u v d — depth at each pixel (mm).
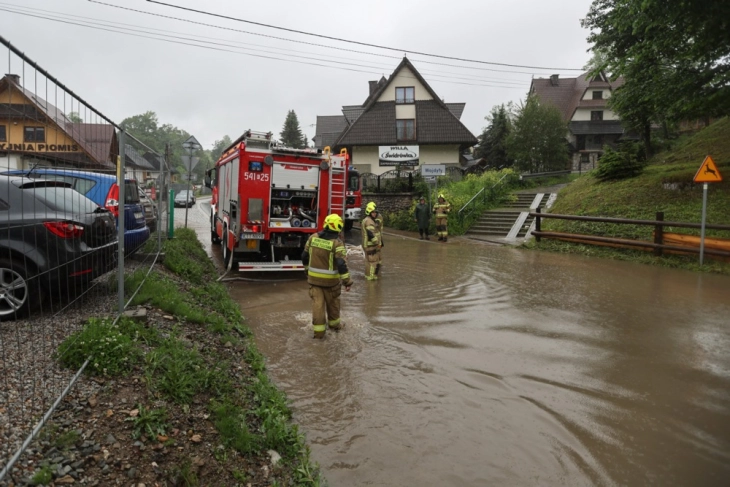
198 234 18344
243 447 3352
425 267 11938
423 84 32531
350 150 32781
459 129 31969
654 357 5660
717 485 3305
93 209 5848
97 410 3271
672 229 13641
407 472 3428
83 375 3688
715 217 13539
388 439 3859
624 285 9711
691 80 13961
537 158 36156
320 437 3893
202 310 6340
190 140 16625
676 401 4547
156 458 2982
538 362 5500
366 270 10266
